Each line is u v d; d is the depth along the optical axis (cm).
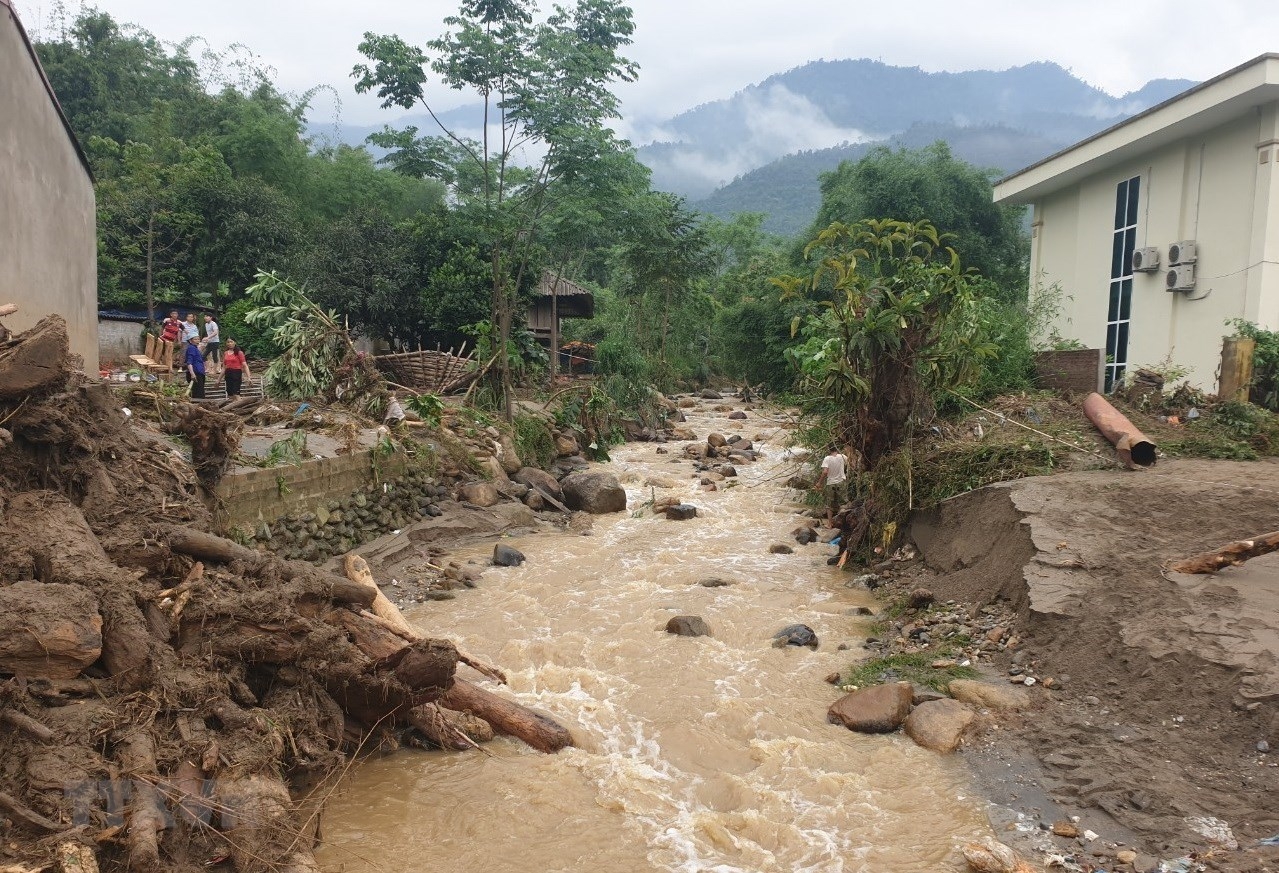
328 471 1206
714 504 1650
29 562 590
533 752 709
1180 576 793
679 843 580
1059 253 2109
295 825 542
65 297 1309
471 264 2570
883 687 766
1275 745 594
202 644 629
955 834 580
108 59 4050
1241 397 1380
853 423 1284
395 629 732
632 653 905
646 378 2759
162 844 476
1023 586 878
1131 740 653
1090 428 1277
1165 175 1706
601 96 2125
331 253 2595
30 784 465
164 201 2928
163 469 853
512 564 1253
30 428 696
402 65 2006
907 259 1235
